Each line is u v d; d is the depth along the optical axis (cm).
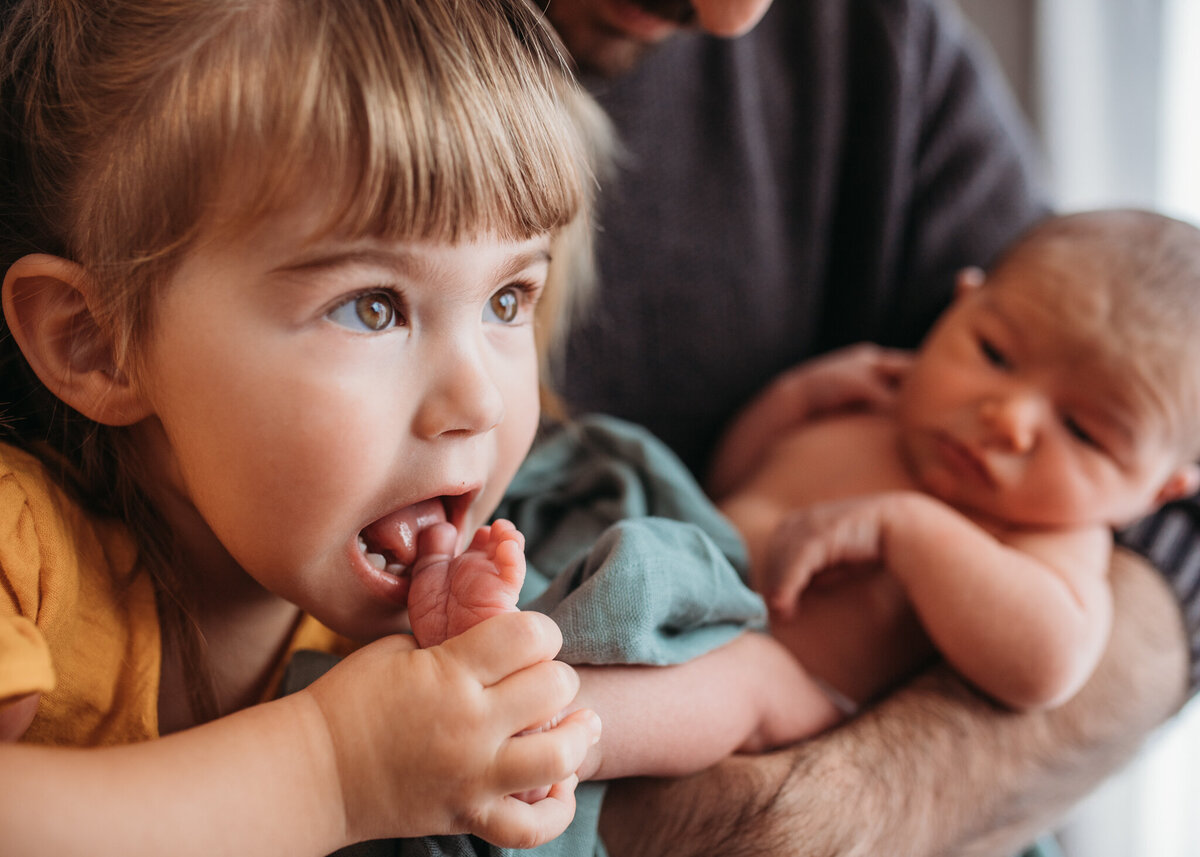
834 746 75
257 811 47
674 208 107
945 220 119
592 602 64
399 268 52
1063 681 80
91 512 62
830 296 123
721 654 73
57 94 56
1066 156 167
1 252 59
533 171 56
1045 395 96
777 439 110
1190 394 93
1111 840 164
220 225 51
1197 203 156
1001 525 96
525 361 63
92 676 58
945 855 77
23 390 63
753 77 112
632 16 80
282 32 51
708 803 69
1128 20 159
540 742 51
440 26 54
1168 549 98
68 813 43
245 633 68
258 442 53
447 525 60
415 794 49
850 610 90
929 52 118
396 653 52
